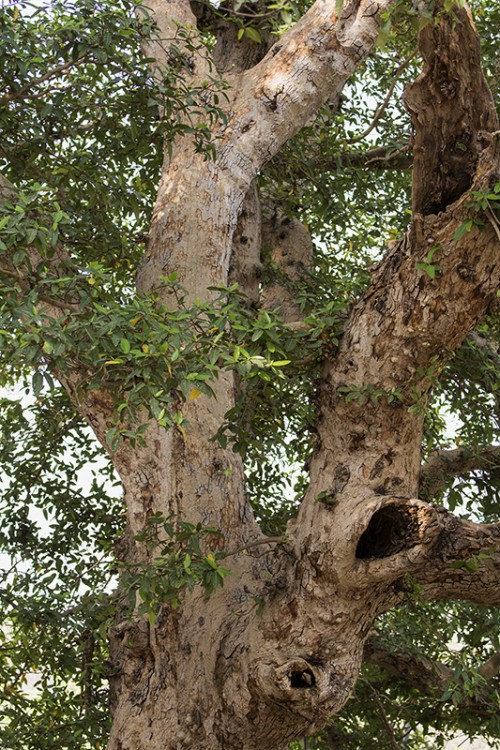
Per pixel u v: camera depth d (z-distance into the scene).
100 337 3.39
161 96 4.82
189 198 5.13
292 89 5.33
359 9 5.39
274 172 6.97
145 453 4.70
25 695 6.25
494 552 4.27
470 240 3.82
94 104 4.89
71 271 4.57
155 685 4.65
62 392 7.27
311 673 4.16
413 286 4.02
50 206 4.00
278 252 7.54
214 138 4.90
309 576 4.20
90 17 4.22
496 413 6.56
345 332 4.33
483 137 3.76
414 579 4.27
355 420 4.26
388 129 7.93
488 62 6.64
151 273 5.04
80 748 5.96
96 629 5.78
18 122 4.84
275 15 6.27
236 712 4.36
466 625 7.35
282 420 6.48
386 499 4.03
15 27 4.30
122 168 5.73
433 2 3.36
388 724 7.33
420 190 3.97
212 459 4.81
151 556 4.69
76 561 6.90
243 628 4.46
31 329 3.19
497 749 7.47
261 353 4.20
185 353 3.44
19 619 5.87
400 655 7.17
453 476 6.14
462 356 6.05
